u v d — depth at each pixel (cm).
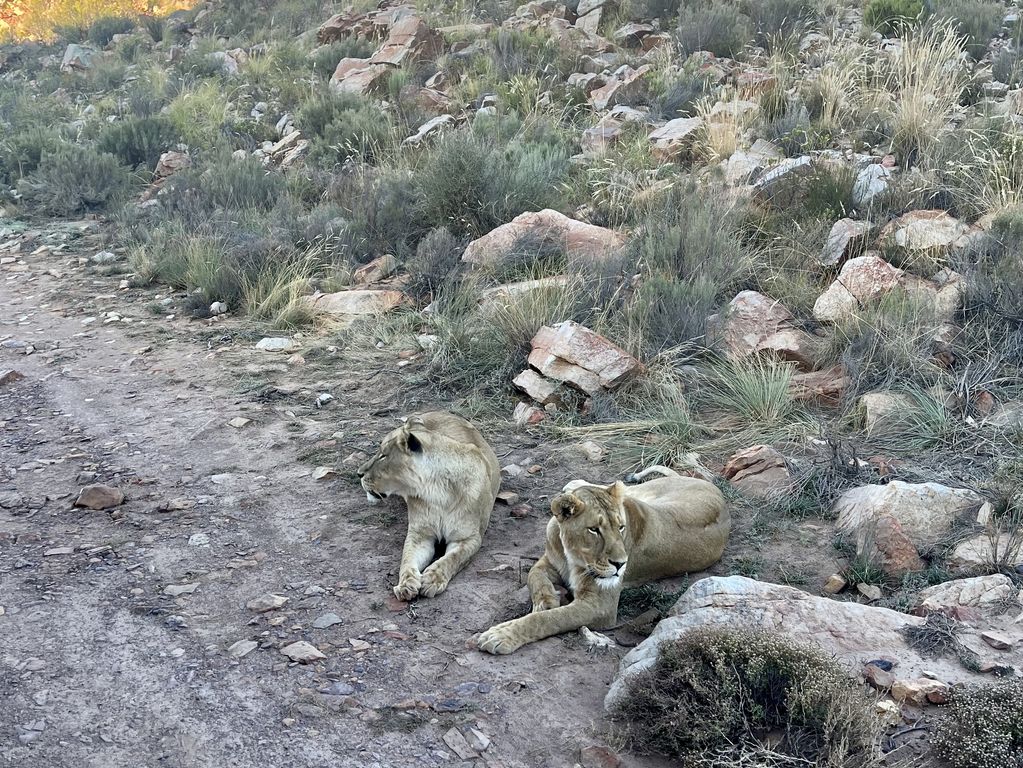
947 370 546
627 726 294
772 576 388
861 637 324
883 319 563
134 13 2152
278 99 1352
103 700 307
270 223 873
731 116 916
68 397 592
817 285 652
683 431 507
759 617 330
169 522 431
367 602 369
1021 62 1011
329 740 291
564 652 339
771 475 459
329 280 754
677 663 298
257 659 329
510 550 412
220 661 328
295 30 1773
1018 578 369
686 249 666
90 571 388
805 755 276
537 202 828
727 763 272
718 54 1190
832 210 710
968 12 1150
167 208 998
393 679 321
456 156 833
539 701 312
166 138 1257
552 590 363
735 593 343
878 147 864
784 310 607
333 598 371
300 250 817
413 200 869
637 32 1298
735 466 471
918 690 298
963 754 270
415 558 391
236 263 780
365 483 407
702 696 290
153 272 839
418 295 725
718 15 1198
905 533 403
